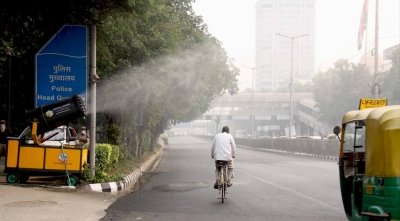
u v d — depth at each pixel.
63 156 11.97
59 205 8.92
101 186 12.29
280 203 10.26
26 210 8.17
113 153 16.50
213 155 11.09
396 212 5.47
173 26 20.39
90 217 8.01
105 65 16.02
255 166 22.38
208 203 10.27
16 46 14.64
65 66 12.36
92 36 12.55
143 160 26.19
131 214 8.65
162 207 9.61
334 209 9.42
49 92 12.31
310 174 17.69
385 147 5.63
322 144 31.30
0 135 16.81
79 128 22.88
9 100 17.25
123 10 11.44
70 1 10.65
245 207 9.68
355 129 6.93
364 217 6.30
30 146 11.80
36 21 11.34
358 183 6.80
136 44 16.42
